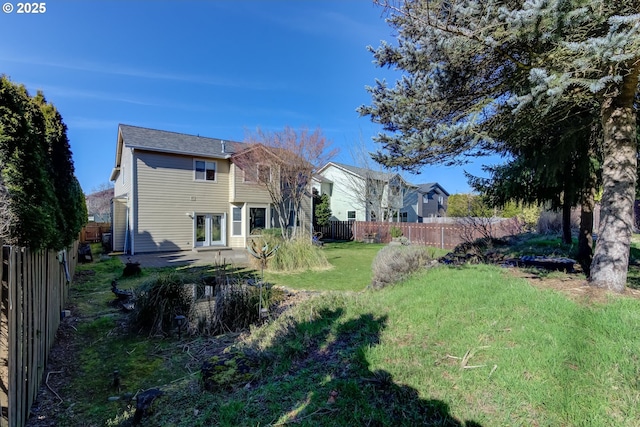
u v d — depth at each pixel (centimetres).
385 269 539
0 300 202
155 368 346
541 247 818
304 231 1301
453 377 227
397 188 2225
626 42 260
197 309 484
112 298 627
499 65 423
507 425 181
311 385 236
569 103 416
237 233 1634
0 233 239
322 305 412
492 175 880
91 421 255
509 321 304
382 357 258
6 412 226
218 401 242
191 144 1562
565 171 688
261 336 374
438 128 429
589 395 200
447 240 1603
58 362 361
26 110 292
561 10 277
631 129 396
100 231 1866
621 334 264
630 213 399
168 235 1435
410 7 378
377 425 187
